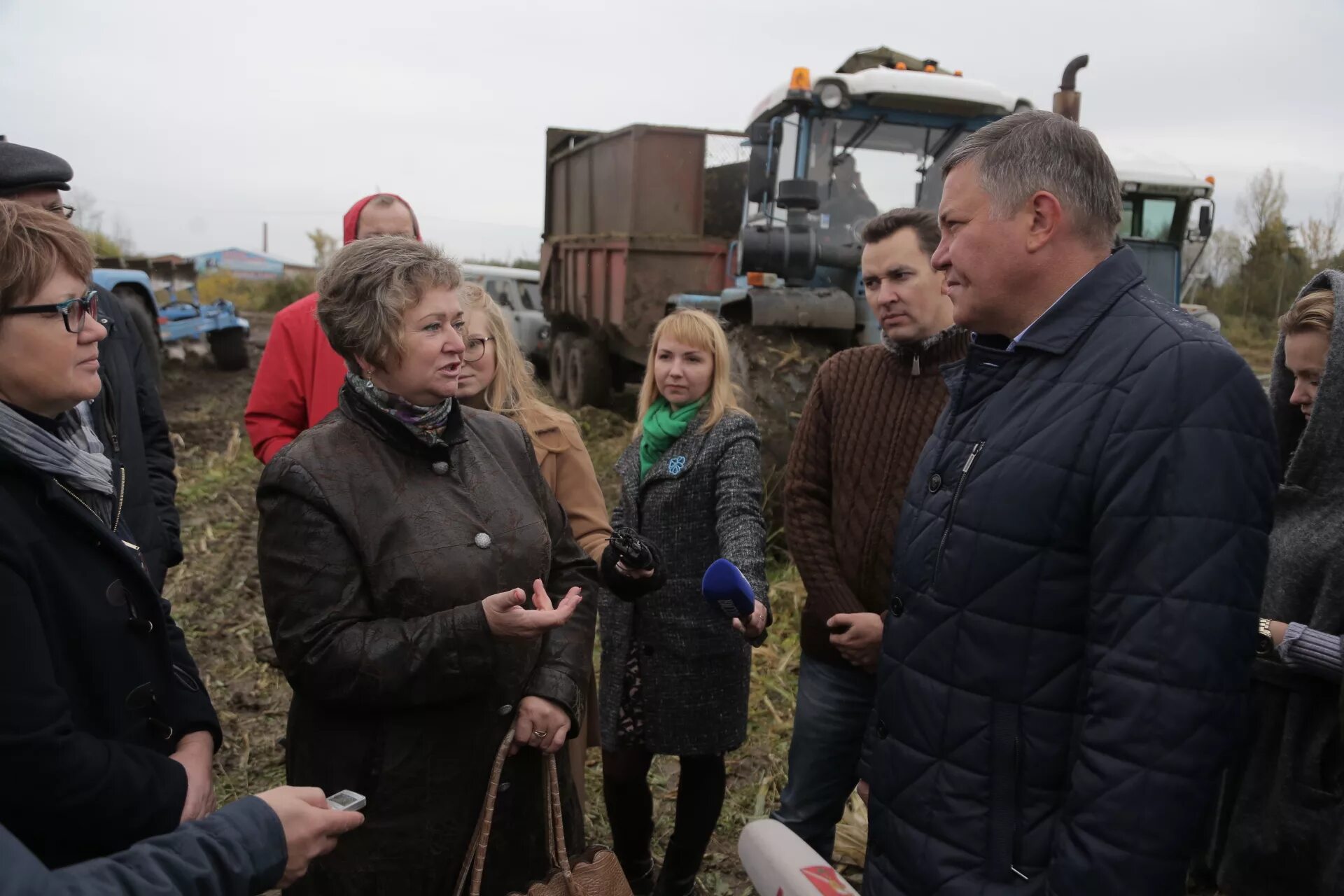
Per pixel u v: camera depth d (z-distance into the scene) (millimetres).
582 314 9828
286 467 1562
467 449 1720
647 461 2479
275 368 2842
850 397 2230
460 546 1602
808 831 2320
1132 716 1208
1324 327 1850
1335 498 1771
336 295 1569
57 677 1339
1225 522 1197
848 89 5441
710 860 2793
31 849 1274
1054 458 1319
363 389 1623
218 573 5113
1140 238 7902
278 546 1557
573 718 1729
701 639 2322
